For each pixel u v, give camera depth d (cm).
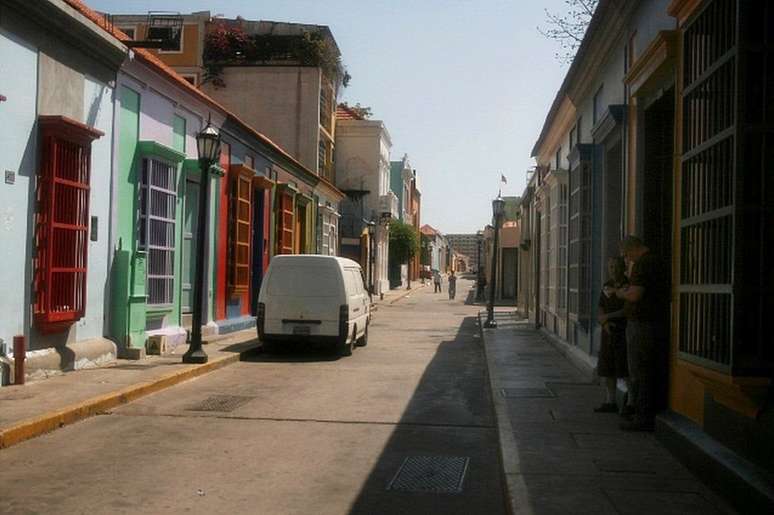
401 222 5800
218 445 807
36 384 1041
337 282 1645
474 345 1991
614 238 1224
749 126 516
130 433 851
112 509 584
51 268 1091
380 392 1191
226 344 1705
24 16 1030
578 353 1398
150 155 1415
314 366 1499
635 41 1002
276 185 2367
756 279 518
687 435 667
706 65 596
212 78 3362
